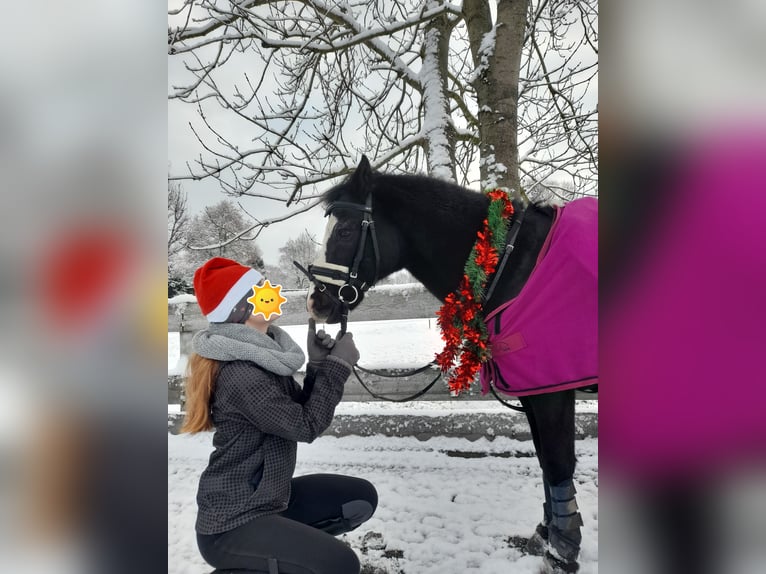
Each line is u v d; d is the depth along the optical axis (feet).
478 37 12.42
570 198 16.12
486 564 5.74
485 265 4.94
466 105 15.85
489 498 7.36
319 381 4.48
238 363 4.25
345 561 4.05
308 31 13.25
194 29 12.36
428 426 9.59
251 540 4.01
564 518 4.90
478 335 4.94
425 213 5.54
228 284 4.47
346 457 9.04
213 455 4.29
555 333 4.49
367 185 5.57
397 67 13.55
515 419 9.25
